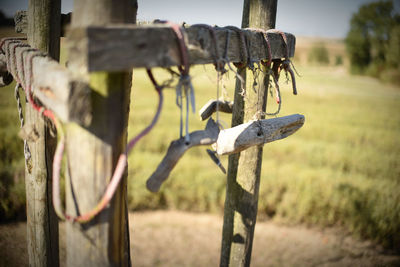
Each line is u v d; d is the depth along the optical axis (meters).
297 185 6.22
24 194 4.97
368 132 12.09
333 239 5.28
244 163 2.25
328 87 28.55
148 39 0.97
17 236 4.36
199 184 6.14
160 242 4.85
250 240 2.42
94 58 0.85
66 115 0.88
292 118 1.78
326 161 8.40
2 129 7.64
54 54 1.98
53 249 2.26
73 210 1.17
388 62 41.69
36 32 1.91
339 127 12.69
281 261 4.58
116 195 1.17
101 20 1.01
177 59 1.09
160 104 1.12
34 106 1.26
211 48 1.24
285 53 1.87
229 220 2.40
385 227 5.15
